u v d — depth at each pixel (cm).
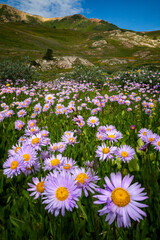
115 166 169
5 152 214
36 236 98
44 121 314
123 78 1080
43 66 2581
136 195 78
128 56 6769
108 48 8169
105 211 76
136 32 12094
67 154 180
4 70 1100
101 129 191
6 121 330
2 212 118
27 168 141
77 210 116
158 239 98
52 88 870
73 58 2948
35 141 151
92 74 1241
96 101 415
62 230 100
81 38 10600
